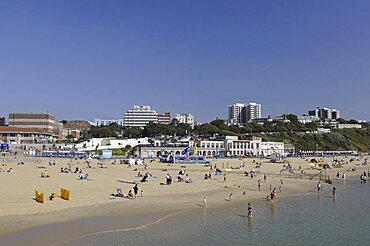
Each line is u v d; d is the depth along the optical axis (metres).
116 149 177.50
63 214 41.38
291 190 68.31
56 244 31.16
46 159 134.12
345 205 53.59
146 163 126.00
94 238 33.28
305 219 43.47
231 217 43.62
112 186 63.75
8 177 73.88
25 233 33.78
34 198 49.03
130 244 31.94
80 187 60.88
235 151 183.25
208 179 79.38
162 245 31.98
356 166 140.62
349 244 33.84
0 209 42.06
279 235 36.25
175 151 164.38
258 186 68.75
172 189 62.72
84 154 152.12
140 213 43.88
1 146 172.50
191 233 36.09
